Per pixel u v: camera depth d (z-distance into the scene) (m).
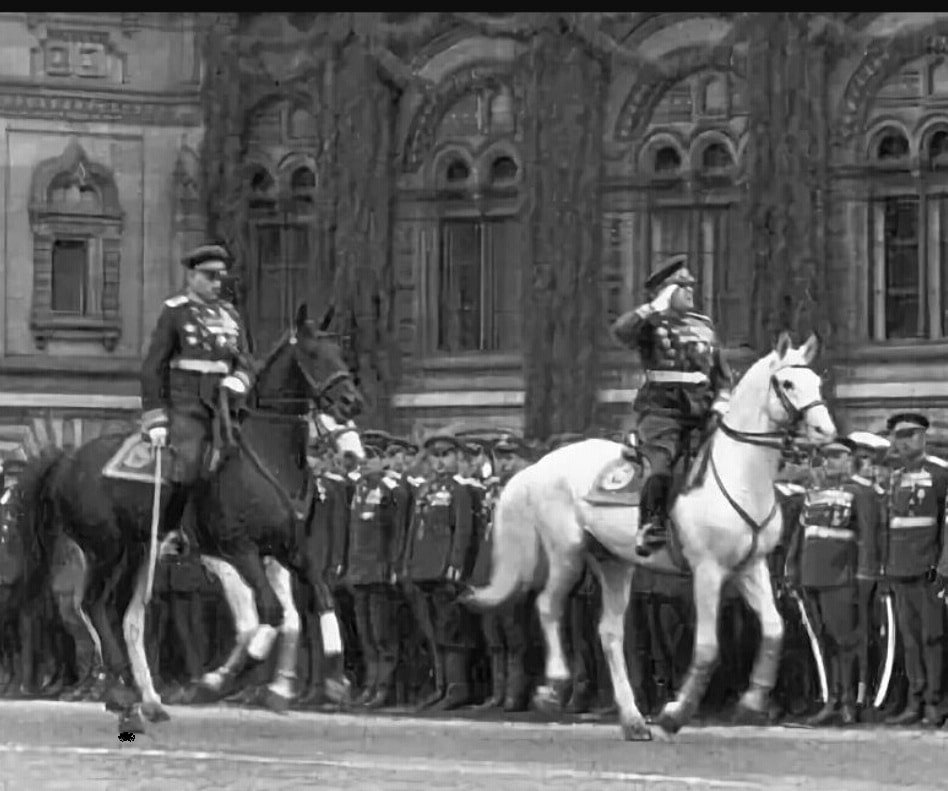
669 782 19.88
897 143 38.41
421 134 41.72
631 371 39.97
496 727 25.67
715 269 39.59
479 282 41.34
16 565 29.80
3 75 42.72
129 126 43.00
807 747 23.17
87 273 42.84
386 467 29.30
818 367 37.53
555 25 40.44
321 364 25.31
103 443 25.12
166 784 20.11
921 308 38.16
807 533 26.42
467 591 25.50
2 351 42.47
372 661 28.83
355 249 41.53
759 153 38.75
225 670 25.83
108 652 24.81
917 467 26.17
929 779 20.19
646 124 40.16
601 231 40.31
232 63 42.41
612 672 24.48
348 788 19.66
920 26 38.09
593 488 24.45
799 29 38.69
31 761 22.09
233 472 24.66
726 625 26.77
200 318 24.73
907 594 25.98
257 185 42.53
